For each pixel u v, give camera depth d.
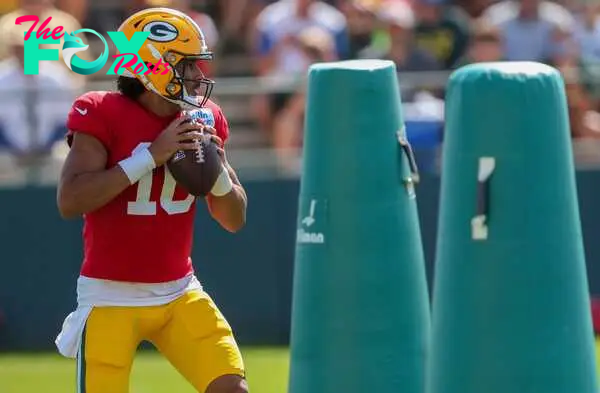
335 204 20.17
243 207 18.58
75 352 18.08
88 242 17.94
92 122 17.33
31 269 34.03
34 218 33.94
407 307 20.44
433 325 16.94
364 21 40.03
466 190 16.33
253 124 36.69
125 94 17.73
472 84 16.23
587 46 41.38
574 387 16.41
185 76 17.58
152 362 32.69
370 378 20.19
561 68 38.25
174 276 18.06
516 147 16.06
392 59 37.56
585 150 35.34
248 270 34.38
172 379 30.22
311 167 20.41
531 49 39.19
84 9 39.97
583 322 16.56
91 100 17.48
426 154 34.69
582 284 16.61
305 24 39.34
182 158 17.45
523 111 16.06
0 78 35.06
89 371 17.69
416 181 20.72
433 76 35.59
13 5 39.97
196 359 17.98
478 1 43.19
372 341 20.19
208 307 18.22
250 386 28.89
